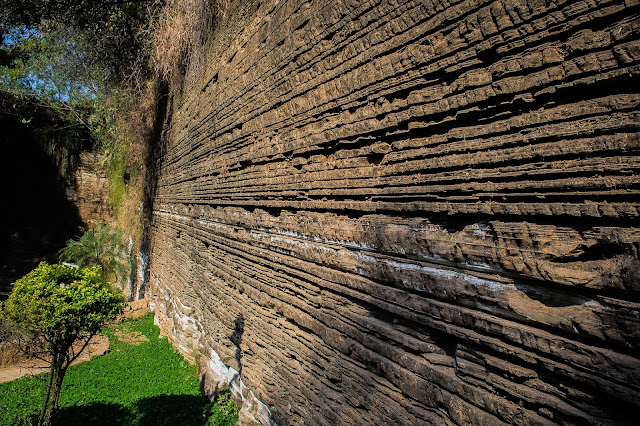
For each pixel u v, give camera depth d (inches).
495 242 98.9
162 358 410.3
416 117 118.1
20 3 537.3
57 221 901.8
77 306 253.4
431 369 114.0
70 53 692.1
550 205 87.9
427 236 116.8
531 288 93.4
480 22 99.3
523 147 92.6
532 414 90.4
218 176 287.3
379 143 134.3
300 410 180.5
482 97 99.7
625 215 76.9
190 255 375.2
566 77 85.4
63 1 519.5
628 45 76.2
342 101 148.6
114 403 326.6
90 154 927.7
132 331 521.3
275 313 210.1
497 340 98.2
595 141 80.8
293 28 179.3
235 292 264.2
